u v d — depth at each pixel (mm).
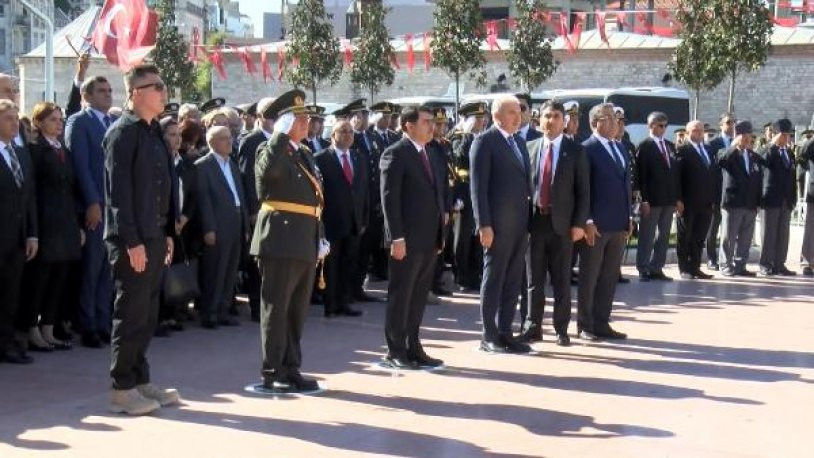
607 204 9461
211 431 6398
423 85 37156
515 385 7711
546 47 32438
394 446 6117
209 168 9883
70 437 6250
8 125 8094
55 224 8625
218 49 38469
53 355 8703
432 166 8227
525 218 8852
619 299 12156
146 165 6676
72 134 8914
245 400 7188
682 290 12961
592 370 8258
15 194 8164
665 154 13602
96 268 9039
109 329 9195
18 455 5887
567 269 9242
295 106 7172
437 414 6859
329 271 10633
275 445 6109
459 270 12602
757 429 6570
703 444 6227
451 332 9914
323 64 33188
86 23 35281
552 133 9172
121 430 6406
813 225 14727
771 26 21062
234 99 38875
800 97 33656
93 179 8930
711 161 13992
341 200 10594
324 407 7008
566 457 5934
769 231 14688
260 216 7270
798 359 8781
